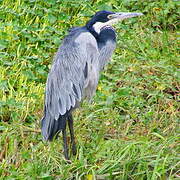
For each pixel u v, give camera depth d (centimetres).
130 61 1460
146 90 1337
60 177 1021
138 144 1111
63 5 1606
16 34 1462
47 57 1406
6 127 1162
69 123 1091
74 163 1040
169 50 1523
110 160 1026
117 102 1288
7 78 1323
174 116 1240
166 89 1369
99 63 1118
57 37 1453
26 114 1212
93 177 996
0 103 1215
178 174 1026
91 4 1673
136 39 1533
